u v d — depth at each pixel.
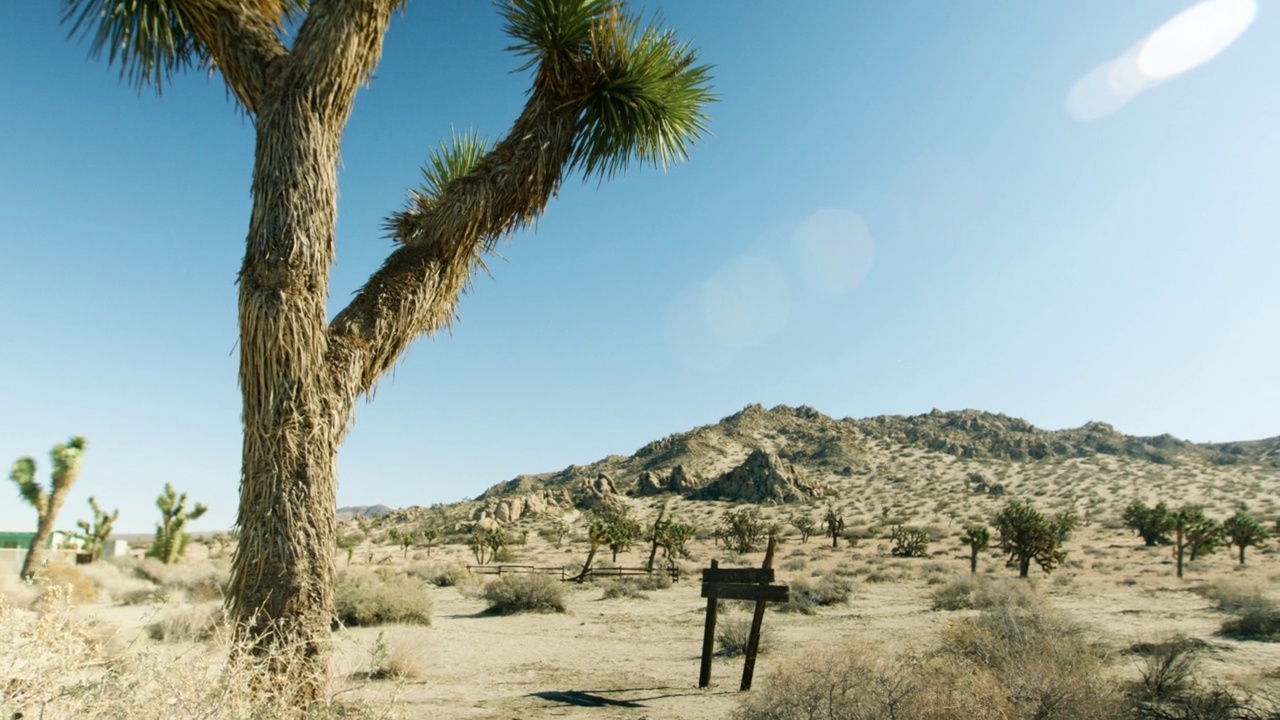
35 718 2.49
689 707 8.14
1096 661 7.74
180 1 4.67
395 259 5.02
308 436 4.04
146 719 2.75
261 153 4.25
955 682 5.51
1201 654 9.97
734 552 57.97
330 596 4.08
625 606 22.33
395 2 4.79
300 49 4.35
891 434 144.38
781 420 164.25
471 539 82.88
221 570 27.44
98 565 30.28
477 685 9.56
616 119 5.91
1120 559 42.38
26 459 20.33
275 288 4.07
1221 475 103.88
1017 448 130.50
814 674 5.70
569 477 154.25
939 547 57.28
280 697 3.20
